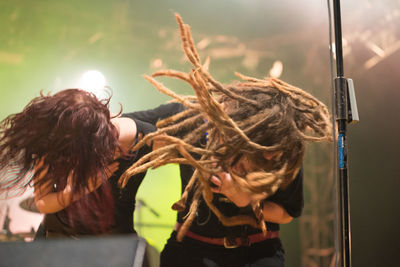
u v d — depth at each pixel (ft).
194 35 15.14
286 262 15.11
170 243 5.26
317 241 14.65
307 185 14.85
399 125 13.01
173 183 14.12
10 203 7.76
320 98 14.52
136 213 12.47
